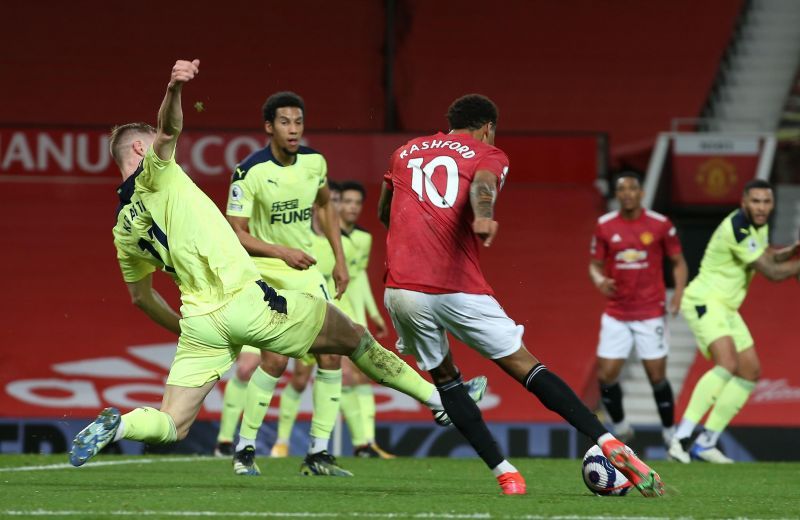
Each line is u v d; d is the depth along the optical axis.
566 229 64.38
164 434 19.02
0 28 75.12
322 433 28.20
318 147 63.41
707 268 38.66
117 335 56.47
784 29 80.31
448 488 23.41
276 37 77.00
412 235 19.80
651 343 40.78
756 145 65.25
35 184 64.88
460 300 19.50
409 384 21.06
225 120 74.12
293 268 25.67
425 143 20.41
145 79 74.62
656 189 64.75
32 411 51.56
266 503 18.70
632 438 42.72
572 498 19.80
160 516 16.55
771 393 52.78
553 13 79.62
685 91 77.00
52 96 73.69
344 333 20.47
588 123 76.06
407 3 79.44
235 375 36.06
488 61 77.88
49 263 61.03
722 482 27.36
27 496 19.84
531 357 19.92
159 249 19.86
